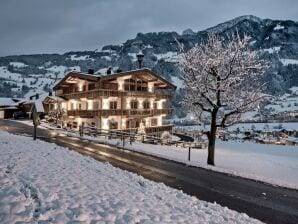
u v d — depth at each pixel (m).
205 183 14.61
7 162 11.59
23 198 7.41
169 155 23.39
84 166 13.38
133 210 8.18
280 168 24.09
